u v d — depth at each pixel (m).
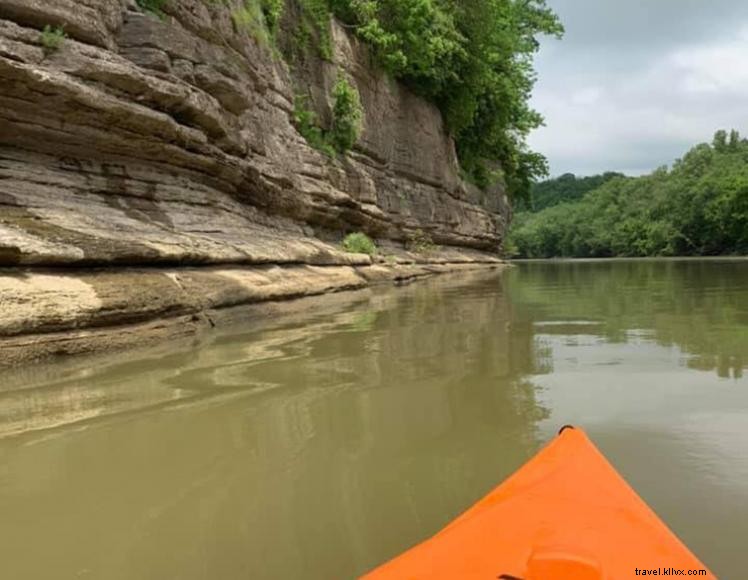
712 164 97.06
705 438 4.08
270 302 10.52
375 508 3.25
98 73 8.51
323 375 5.98
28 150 8.27
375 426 4.50
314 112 19.03
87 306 6.59
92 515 3.19
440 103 31.03
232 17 13.01
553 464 2.81
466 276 24.02
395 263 20.89
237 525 3.08
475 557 1.98
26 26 8.09
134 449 4.07
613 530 2.17
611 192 115.00
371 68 23.66
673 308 11.34
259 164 13.77
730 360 6.41
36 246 6.57
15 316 5.90
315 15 19.72
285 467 3.78
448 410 4.86
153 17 10.08
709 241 77.06
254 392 5.39
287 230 15.53
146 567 2.72
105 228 8.12
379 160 24.48
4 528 3.07
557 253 116.00
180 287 8.31
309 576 2.66
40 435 4.32
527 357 6.76
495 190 42.94
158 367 6.21
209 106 10.82
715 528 2.91
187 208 10.76
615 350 7.08
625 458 3.78
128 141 9.30
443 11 28.52
